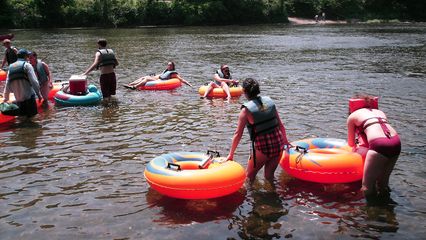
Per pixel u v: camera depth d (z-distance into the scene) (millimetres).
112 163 6262
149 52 23281
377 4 62594
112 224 4484
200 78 14688
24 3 46219
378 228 4371
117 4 49500
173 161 5484
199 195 4922
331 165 5320
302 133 7746
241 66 17766
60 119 8766
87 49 24312
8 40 12430
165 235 4254
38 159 6414
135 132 7844
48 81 10195
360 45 27000
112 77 10883
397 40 30469
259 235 4254
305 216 4645
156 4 51219
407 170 5891
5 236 4258
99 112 9414
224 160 5352
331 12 61469
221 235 4250
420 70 15945
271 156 5355
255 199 5074
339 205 4895
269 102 5379
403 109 9609
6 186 5449
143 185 5484
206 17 53375
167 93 11719
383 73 15336
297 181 5586
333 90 12055
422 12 61938
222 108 9812
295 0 61594
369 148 5098
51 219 4605
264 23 57406
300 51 23844
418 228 4359
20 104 8688
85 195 5199
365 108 5484
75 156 6551
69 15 47344
